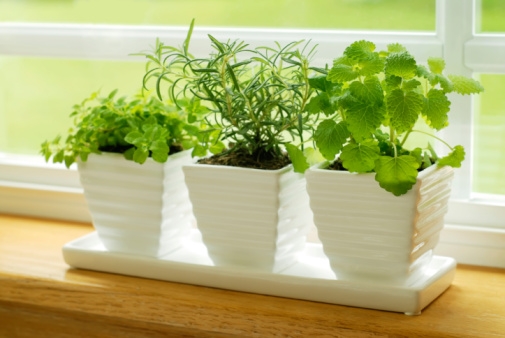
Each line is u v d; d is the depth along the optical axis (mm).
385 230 1168
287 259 1261
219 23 1422
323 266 1270
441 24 1306
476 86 1170
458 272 1308
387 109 1140
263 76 1245
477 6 1302
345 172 1168
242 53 1383
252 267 1243
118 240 1303
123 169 1268
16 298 1309
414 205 1149
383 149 1191
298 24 1383
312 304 1216
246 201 1214
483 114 1331
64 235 1444
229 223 1231
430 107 1135
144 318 1246
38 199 1512
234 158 1244
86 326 1293
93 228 1474
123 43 1440
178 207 1295
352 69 1147
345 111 1153
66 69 1509
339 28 1366
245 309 1207
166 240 1296
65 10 1498
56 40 1476
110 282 1281
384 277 1191
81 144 1284
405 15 1337
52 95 1523
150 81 1454
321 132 1156
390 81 1143
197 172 1226
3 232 1455
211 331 1216
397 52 1144
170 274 1275
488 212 1320
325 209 1188
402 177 1136
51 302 1291
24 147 1553
